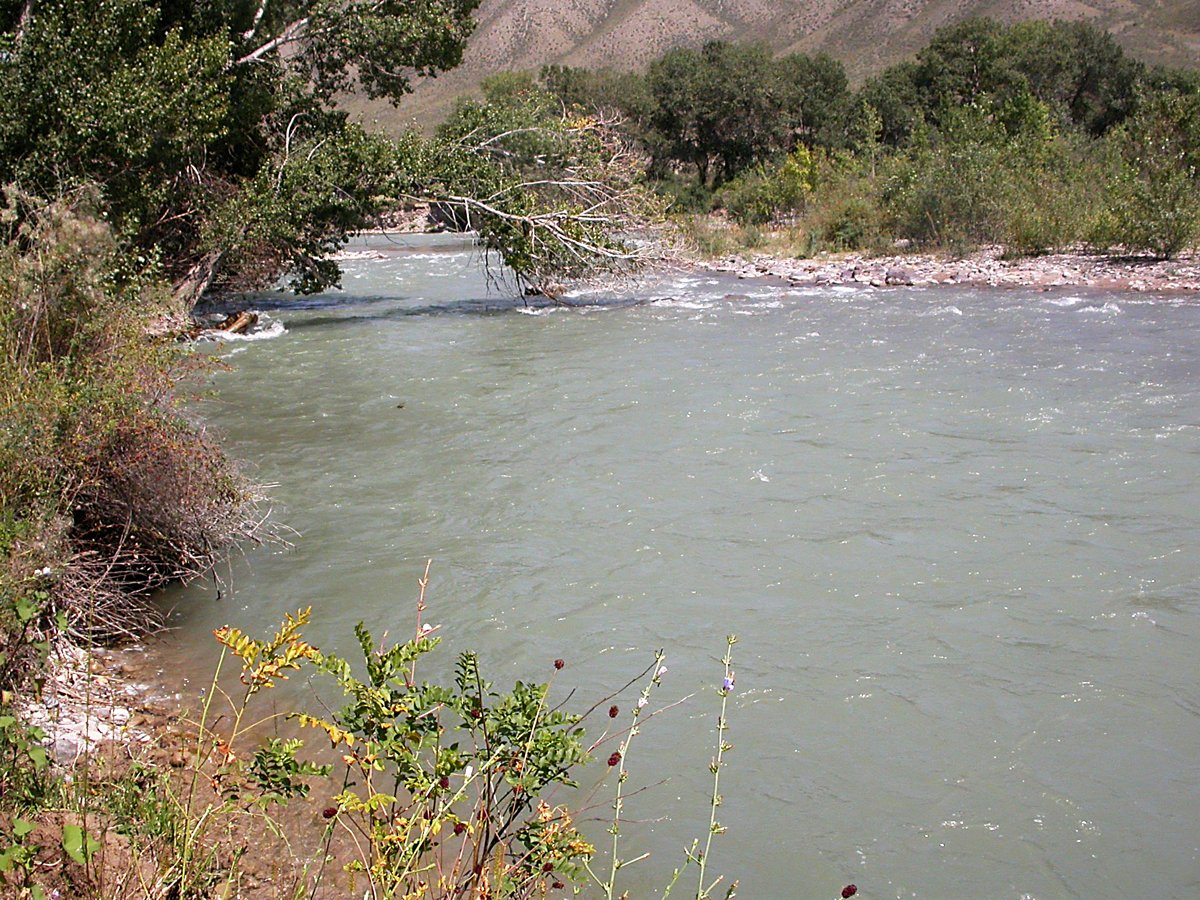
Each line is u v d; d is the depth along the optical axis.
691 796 4.92
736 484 9.30
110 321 7.77
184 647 6.40
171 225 19.89
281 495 9.27
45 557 5.49
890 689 5.84
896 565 7.48
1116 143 30.30
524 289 24.44
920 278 22.78
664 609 6.87
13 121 16.06
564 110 23.78
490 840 3.79
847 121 66.44
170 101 17.09
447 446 10.74
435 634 6.55
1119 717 5.55
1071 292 20.20
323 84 22.92
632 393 12.92
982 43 67.25
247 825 4.45
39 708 5.06
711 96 63.03
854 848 4.57
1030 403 11.79
